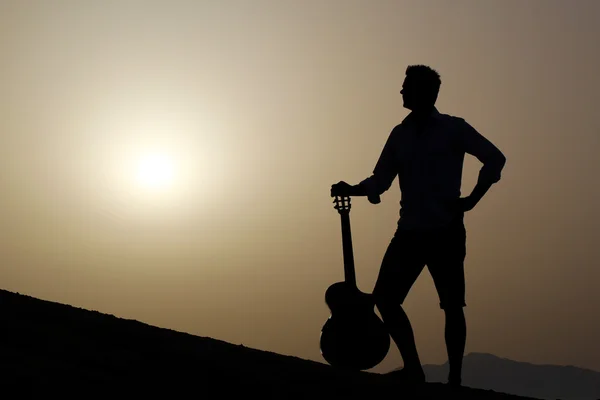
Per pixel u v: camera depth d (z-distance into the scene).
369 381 5.92
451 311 6.84
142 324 6.66
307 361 6.32
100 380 4.69
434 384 6.49
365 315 7.03
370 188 7.20
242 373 5.43
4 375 4.41
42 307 6.58
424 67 6.92
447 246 6.82
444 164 6.84
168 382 4.96
